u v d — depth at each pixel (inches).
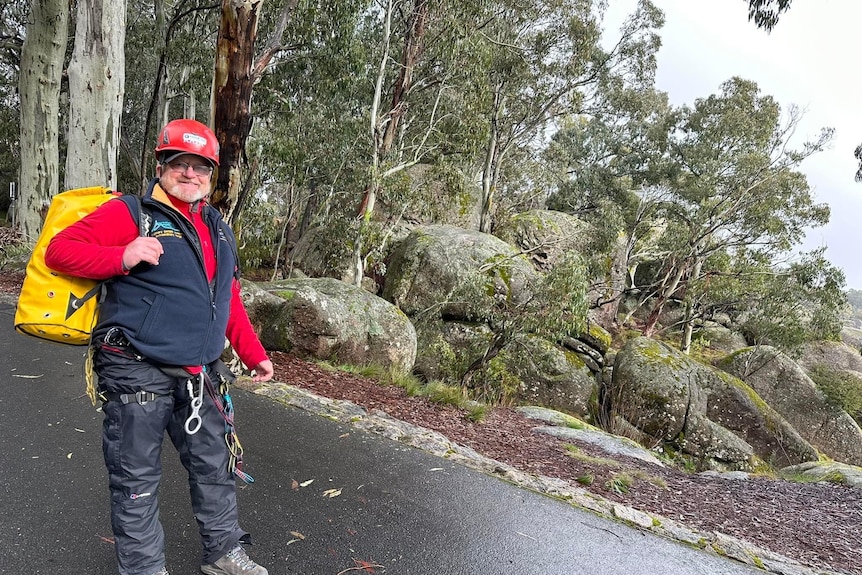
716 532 184.7
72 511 113.3
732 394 625.0
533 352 564.7
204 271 85.0
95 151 400.5
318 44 496.4
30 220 543.2
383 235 645.9
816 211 936.9
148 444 82.2
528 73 847.7
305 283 430.3
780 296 929.5
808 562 177.9
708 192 971.9
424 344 562.3
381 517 135.5
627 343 684.1
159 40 669.9
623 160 1264.8
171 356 80.9
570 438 347.9
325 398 237.9
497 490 169.3
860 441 818.2
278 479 145.9
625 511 176.9
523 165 1111.0
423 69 631.2
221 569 92.4
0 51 711.7
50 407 166.7
